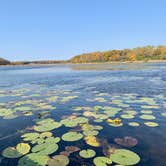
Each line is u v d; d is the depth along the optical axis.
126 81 14.55
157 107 6.38
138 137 4.04
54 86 12.84
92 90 10.58
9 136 4.21
